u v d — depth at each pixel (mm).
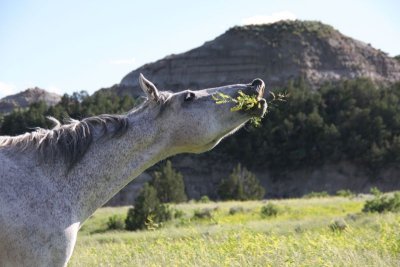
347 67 145625
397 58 165250
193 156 94625
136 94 137125
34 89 155375
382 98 96625
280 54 143375
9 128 71250
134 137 4812
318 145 88000
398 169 86375
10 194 4391
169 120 4793
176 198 46031
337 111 93062
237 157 91875
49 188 4570
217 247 11031
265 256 9391
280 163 89062
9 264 4309
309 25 159000
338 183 86438
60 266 4496
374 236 12289
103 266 10539
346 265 9055
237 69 141625
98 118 4855
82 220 4742
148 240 16766
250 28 154125
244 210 31609
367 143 87125
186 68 142875
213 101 4781
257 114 4801
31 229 4367
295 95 93500
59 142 4707
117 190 4840
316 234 13883
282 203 36406
